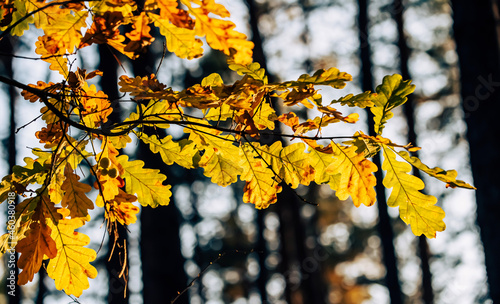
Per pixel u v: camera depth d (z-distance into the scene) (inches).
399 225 633.6
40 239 67.6
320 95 66.4
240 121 64.9
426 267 539.5
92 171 68.9
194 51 61.3
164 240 266.2
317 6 478.6
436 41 500.1
